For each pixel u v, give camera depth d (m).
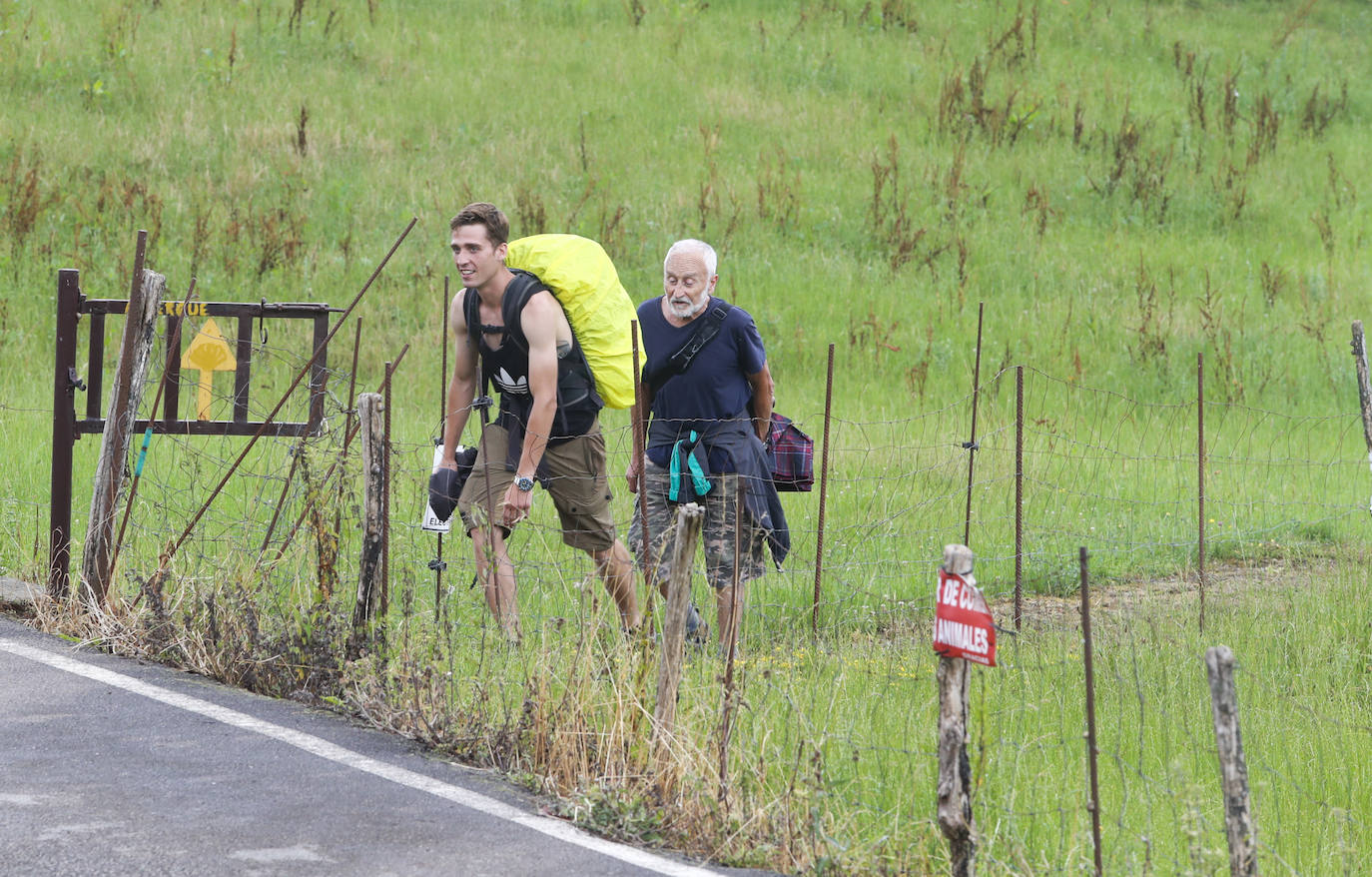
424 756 18.48
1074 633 27.48
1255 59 97.94
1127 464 44.09
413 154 69.62
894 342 57.31
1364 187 81.56
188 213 60.75
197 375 48.22
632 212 66.06
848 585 29.69
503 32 87.12
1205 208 75.44
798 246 65.81
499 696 19.75
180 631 22.33
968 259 66.19
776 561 25.31
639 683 18.17
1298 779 20.33
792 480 25.31
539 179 68.38
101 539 23.89
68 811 15.74
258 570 22.66
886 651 25.12
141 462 24.38
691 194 68.69
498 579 23.22
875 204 68.69
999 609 30.06
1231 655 13.05
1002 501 37.81
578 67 83.50
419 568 26.97
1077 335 59.50
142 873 14.10
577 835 15.87
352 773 17.55
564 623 20.72
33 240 56.72
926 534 34.41
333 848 15.02
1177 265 68.50
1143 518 38.00
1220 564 35.19
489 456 23.48
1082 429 49.66
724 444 24.23
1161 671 24.56
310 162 66.62
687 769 16.66
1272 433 51.31
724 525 24.19
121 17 76.62
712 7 96.06
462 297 23.28
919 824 16.38
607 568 23.86
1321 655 26.58
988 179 74.94
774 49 89.56
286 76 75.75
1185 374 57.34
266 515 29.94
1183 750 20.80
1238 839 12.98
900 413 50.19
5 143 63.06
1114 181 76.12
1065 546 34.31
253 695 20.78
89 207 59.53
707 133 73.88
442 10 89.25
